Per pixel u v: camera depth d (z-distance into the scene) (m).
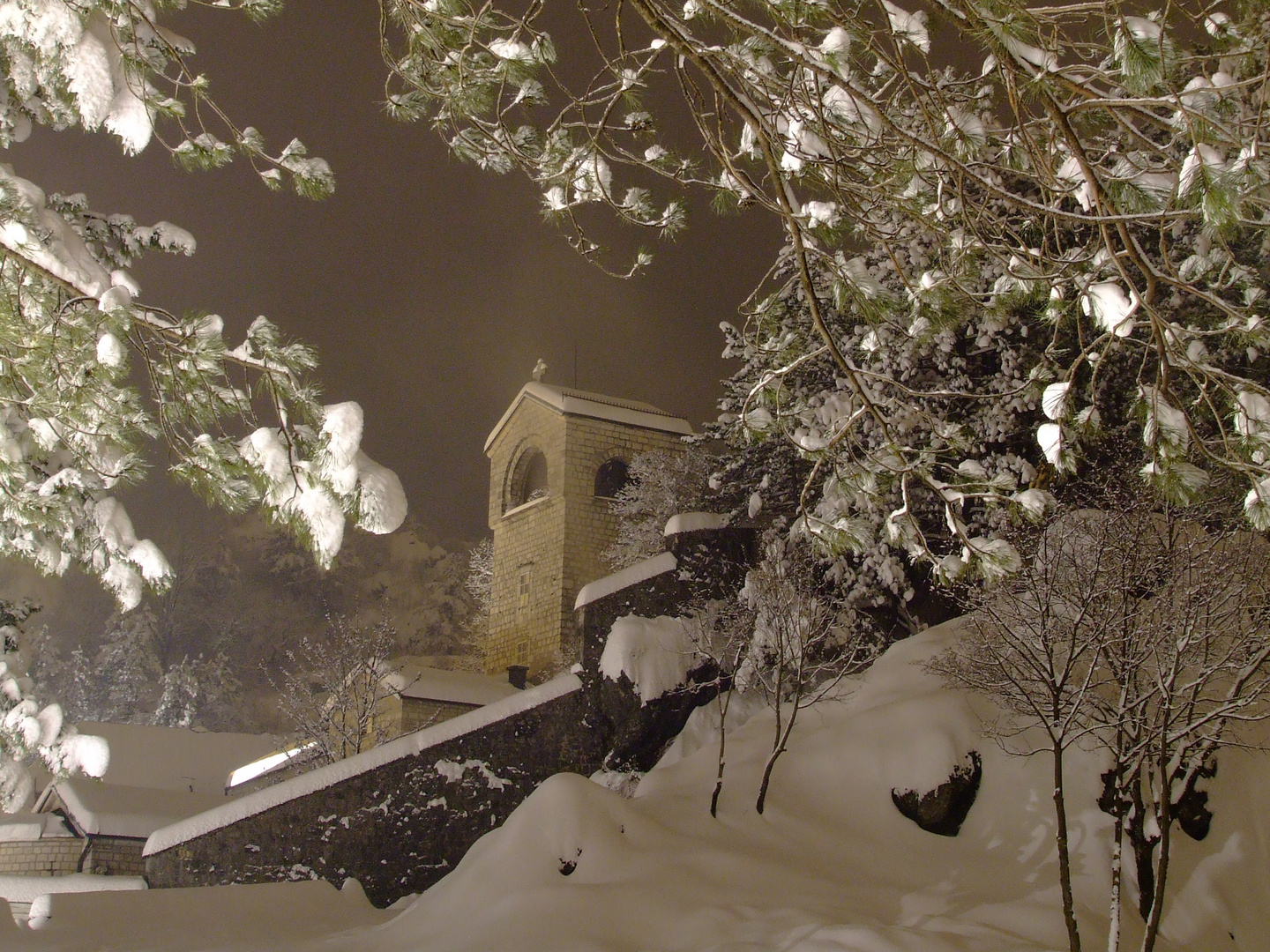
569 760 19.20
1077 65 3.60
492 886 13.34
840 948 10.50
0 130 6.77
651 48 4.74
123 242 12.63
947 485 5.01
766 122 4.47
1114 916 11.54
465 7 4.72
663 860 13.47
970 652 15.01
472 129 5.52
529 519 35.09
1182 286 3.85
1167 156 3.72
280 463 4.58
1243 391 4.11
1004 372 17.28
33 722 9.49
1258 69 3.61
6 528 6.26
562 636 32.44
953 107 4.36
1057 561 13.23
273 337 4.85
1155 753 12.84
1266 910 13.67
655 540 27.80
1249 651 12.95
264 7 5.11
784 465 21.55
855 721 16.73
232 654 58.91
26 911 23.27
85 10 5.05
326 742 28.56
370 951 12.90
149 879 17.28
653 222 5.60
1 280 5.22
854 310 4.76
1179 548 13.09
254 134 5.50
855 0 4.18
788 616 17.42
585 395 36.81
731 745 17.61
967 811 15.09
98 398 5.13
